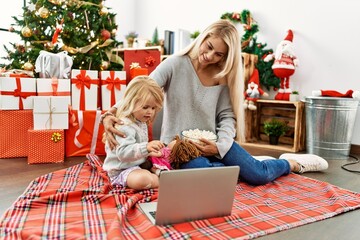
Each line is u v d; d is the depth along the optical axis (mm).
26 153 2020
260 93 2857
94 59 2449
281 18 2922
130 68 2344
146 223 987
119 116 1296
